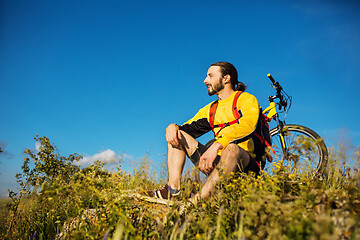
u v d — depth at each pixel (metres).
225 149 2.39
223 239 1.77
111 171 2.57
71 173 4.42
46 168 4.34
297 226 1.36
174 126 2.84
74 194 2.00
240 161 2.30
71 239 1.91
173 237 1.73
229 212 2.01
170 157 2.78
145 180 3.74
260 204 1.64
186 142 2.84
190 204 2.27
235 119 2.84
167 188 2.67
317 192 1.84
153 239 2.03
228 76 3.11
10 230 3.45
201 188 2.36
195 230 1.88
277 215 1.63
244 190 1.89
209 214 2.06
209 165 2.34
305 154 1.87
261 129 2.76
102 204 2.06
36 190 3.93
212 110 3.05
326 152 3.76
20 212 3.69
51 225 2.97
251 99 2.84
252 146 2.64
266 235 1.62
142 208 2.23
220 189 2.21
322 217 1.36
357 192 1.91
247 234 1.54
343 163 2.81
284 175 2.35
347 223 1.50
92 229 2.08
